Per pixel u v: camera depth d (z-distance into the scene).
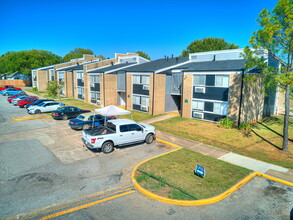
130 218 7.26
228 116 20.25
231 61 24.19
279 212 7.71
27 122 22.00
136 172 10.59
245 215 7.51
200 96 22.41
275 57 13.48
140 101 28.19
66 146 14.73
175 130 18.88
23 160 12.26
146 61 38.84
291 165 11.70
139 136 14.72
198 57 29.06
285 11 11.59
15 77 74.75
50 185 9.46
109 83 32.41
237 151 13.80
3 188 9.18
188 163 11.68
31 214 7.46
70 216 7.37
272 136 17.19
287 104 13.39
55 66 50.53
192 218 7.30
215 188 9.10
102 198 8.48
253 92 20.98
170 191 8.82
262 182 9.91
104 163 11.90
